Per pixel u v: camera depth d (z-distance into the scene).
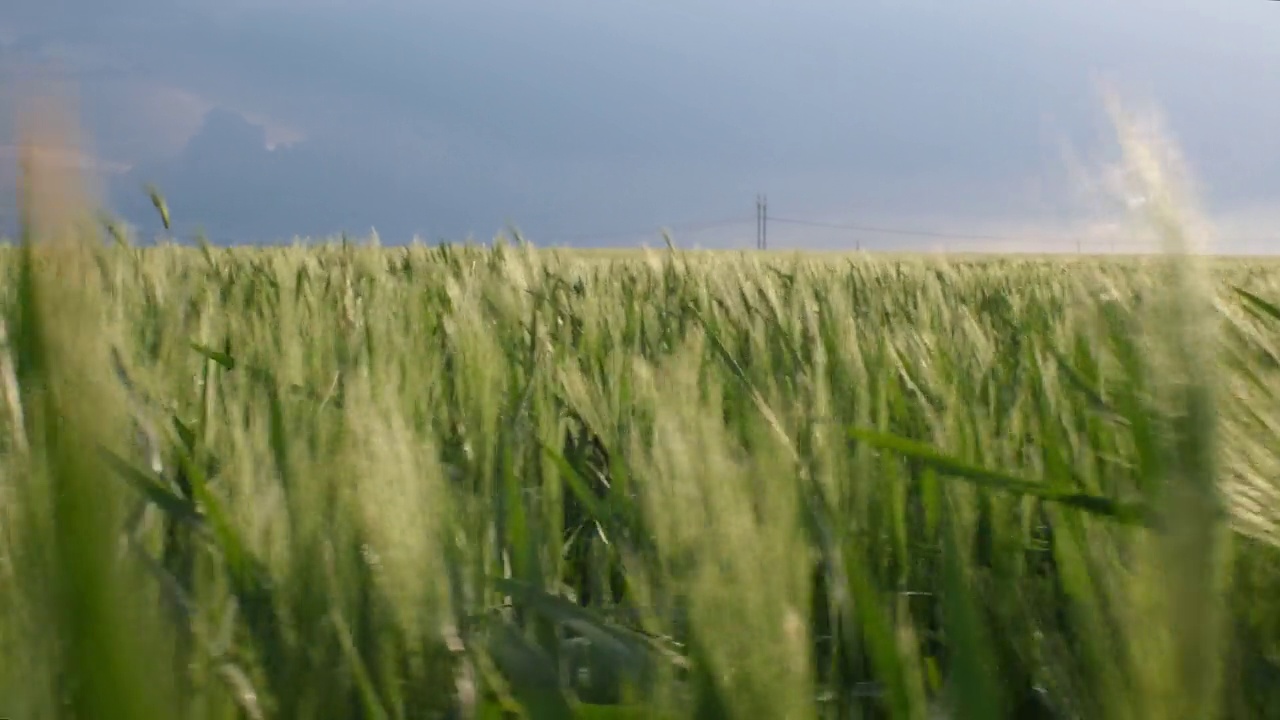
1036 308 3.39
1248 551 0.96
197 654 0.73
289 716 0.83
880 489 1.34
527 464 1.60
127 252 2.42
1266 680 0.83
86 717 0.48
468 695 0.83
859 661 1.01
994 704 0.68
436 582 0.85
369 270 3.86
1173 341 0.65
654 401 1.59
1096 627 0.79
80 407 0.48
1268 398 1.01
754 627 0.70
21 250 0.48
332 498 0.95
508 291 2.71
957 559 0.73
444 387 2.02
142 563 0.57
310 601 0.87
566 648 1.01
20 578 0.55
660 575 0.86
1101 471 1.40
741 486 0.77
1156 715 0.65
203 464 1.43
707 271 3.79
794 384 1.90
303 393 1.54
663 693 0.75
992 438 1.51
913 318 3.18
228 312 2.72
